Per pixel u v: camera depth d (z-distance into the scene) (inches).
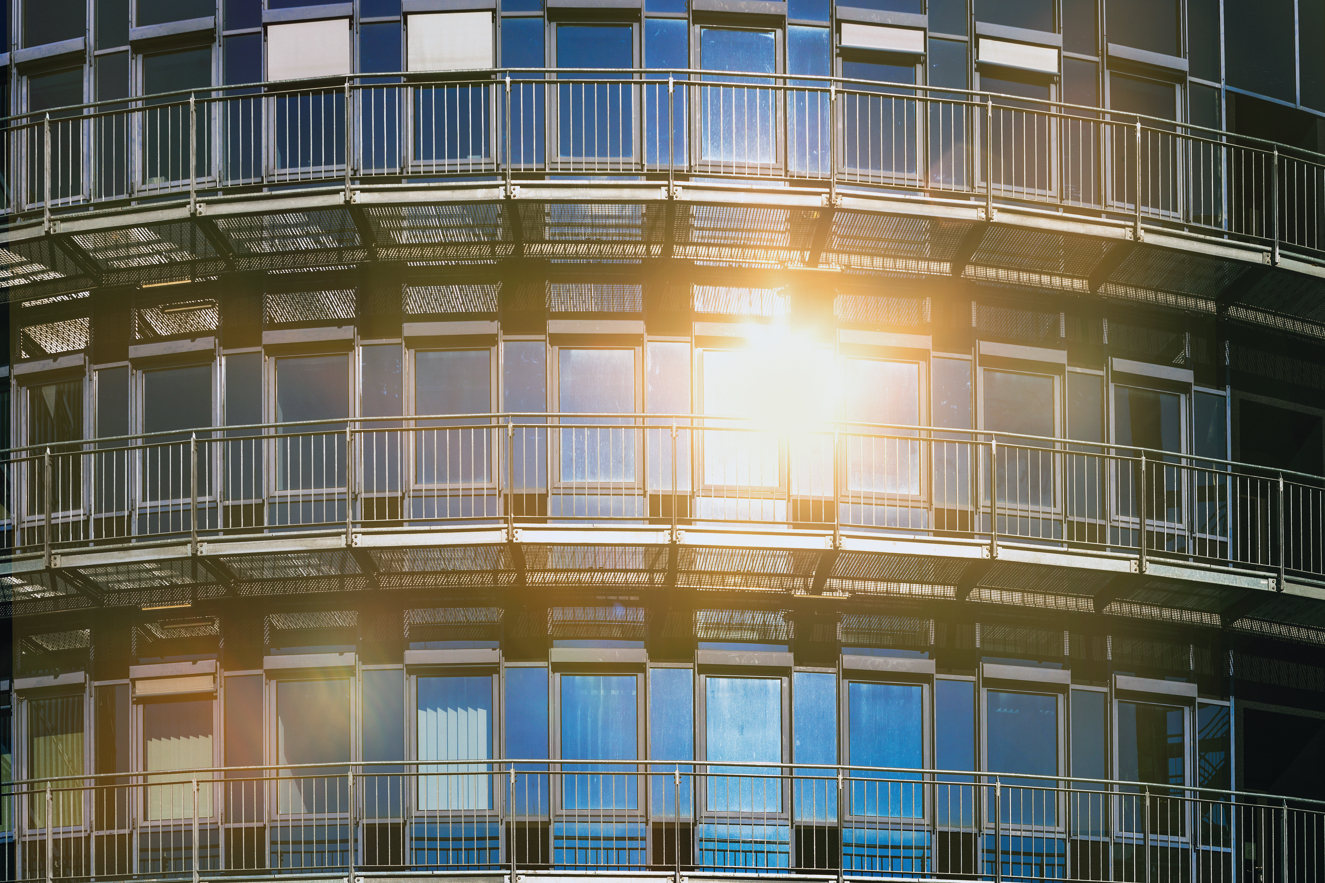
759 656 673.6
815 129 727.1
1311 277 726.5
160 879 645.9
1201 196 767.1
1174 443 738.8
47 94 753.0
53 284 720.3
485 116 712.4
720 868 656.4
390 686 669.9
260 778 643.5
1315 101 796.0
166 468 704.4
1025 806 685.3
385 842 655.8
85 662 689.6
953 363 713.6
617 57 722.2
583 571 668.7
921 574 676.7
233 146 724.7
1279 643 729.0
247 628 681.6
